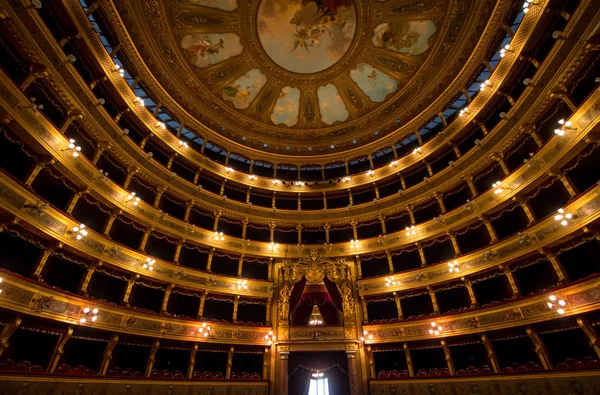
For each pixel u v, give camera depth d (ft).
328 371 64.90
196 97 82.69
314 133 94.43
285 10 73.46
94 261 51.85
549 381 44.14
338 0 71.61
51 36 45.57
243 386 59.11
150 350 55.98
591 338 42.29
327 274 72.74
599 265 47.83
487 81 62.85
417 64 78.95
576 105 46.88
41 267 44.52
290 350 64.69
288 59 82.58
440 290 63.67
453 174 68.69
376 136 91.15
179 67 76.89
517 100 55.31
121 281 58.90
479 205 61.00
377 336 64.13
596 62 44.27
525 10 53.11
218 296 68.39
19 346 44.65
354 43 79.30
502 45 64.49
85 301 48.08
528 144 58.29
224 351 63.36
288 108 91.50
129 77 70.28
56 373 42.42
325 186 87.20
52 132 46.57
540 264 54.60
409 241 70.03
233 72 82.28
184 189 72.54
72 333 46.75
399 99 85.66
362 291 69.72
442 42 73.67
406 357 61.46
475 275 58.70
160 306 63.36
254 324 66.69
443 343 58.08
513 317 50.60
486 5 64.28
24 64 44.91
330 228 81.41
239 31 75.66
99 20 61.00
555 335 49.96
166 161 74.64
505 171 58.90
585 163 48.24
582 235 45.68
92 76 57.62
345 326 66.28
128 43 65.57
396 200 76.89
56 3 48.78
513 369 51.37
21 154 47.93
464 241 67.72
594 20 41.93
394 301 70.69
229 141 88.28
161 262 61.67
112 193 57.00
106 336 51.08
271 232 80.23
